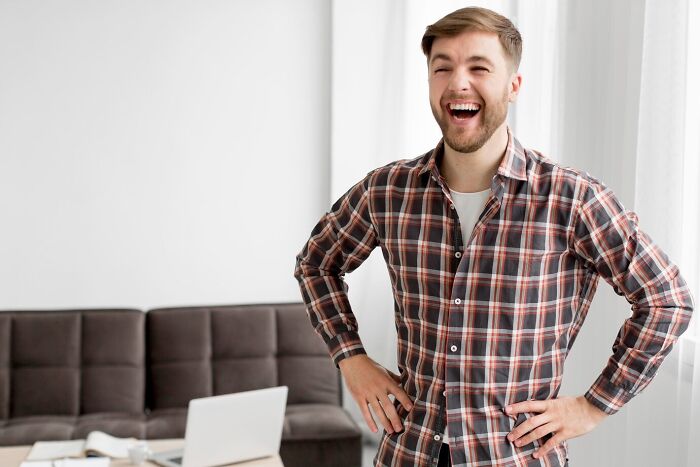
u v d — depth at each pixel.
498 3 3.89
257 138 5.10
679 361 2.41
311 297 2.03
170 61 5.00
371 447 5.08
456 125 1.68
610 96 2.72
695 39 2.41
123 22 4.94
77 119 4.93
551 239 1.70
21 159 4.90
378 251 4.96
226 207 5.09
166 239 5.05
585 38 2.83
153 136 5.01
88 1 4.90
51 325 4.61
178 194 5.05
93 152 4.96
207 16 5.02
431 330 1.77
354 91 4.99
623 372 1.73
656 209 2.48
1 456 3.40
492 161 1.74
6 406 4.51
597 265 1.71
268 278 5.16
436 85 1.70
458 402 1.74
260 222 5.13
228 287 5.12
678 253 2.44
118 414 4.54
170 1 4.98
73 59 4.91
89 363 4.60
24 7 4.85
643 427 2.51
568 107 2.89
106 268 5.00
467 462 1.73
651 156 2.49
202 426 3.18
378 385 1.87
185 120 5.03
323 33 5.11
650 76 2.48
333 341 1.98
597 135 2.81
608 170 2.74
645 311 1.70
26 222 4.92
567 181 1.70
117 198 4.99
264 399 3.30
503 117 1.68
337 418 4.42
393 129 4.91
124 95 4.96
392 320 4.93
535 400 1.75
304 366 4.74
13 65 4.86
